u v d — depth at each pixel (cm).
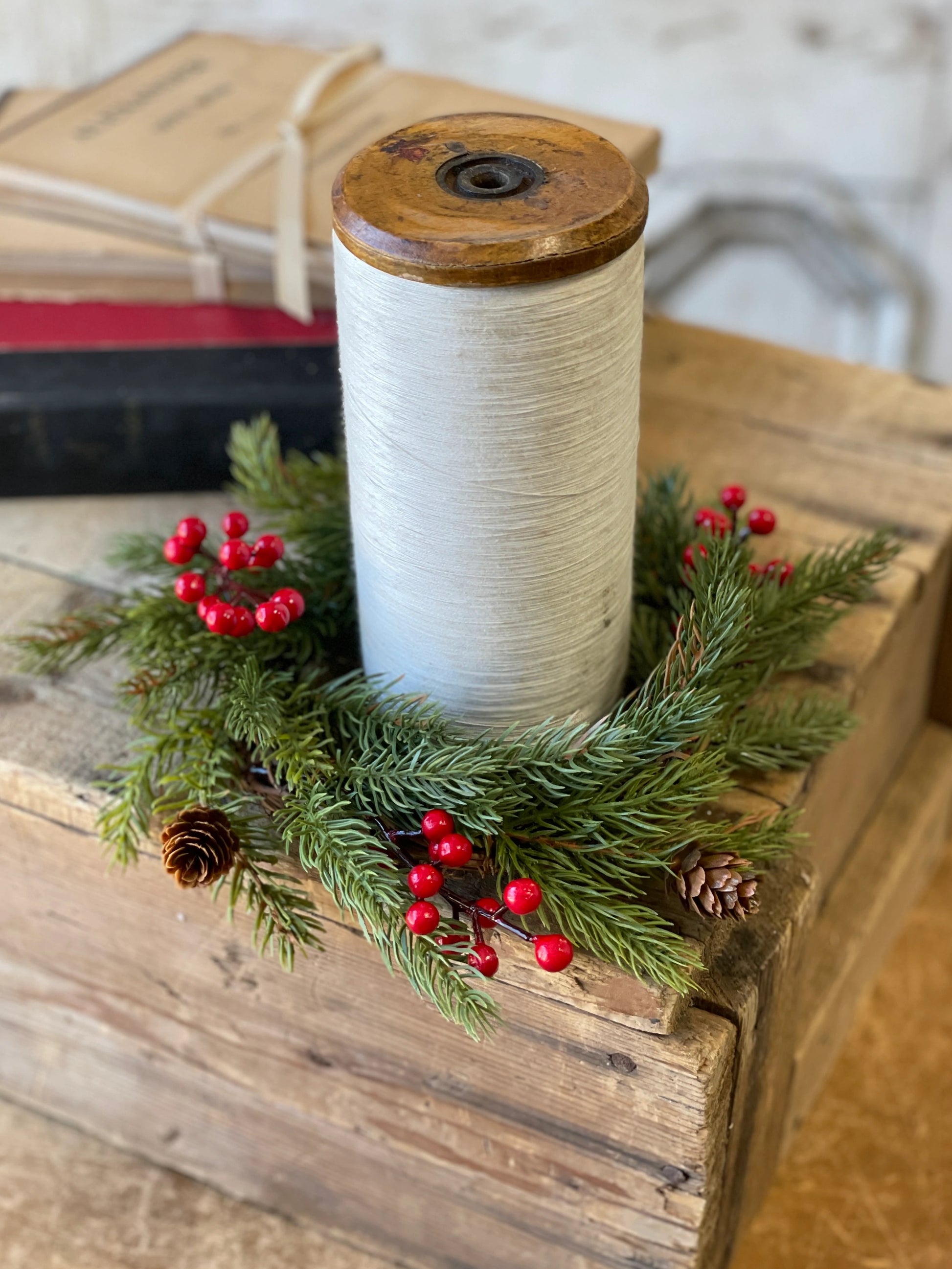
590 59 110
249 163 66
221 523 56
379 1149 53
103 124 69
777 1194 59
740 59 109
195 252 63
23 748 49
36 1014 59
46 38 112
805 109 111
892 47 106
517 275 33
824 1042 61
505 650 41
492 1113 47
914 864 70
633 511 42
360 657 50
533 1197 49
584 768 40
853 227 117
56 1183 60
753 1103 48
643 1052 41
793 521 61
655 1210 46
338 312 38
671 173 116
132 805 43
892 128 111
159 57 77
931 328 122
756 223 118
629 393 38
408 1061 48
